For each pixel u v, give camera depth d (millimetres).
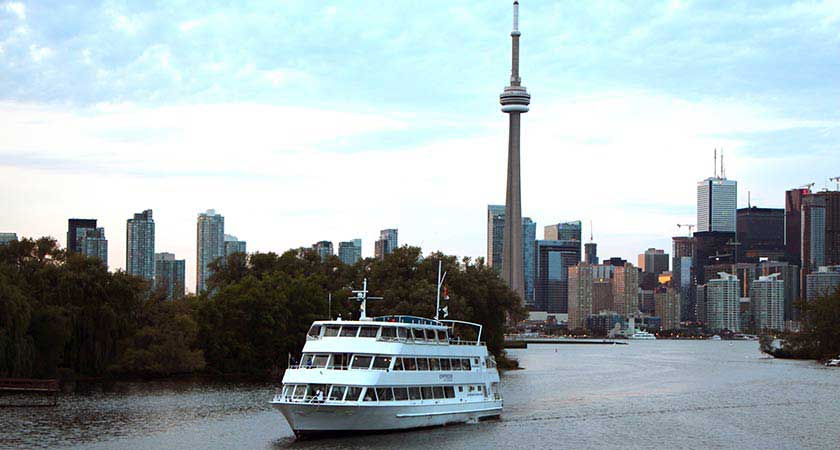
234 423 111312
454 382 108375
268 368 182000
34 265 168500
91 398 135500
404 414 99875
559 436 106062
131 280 173625
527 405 136500
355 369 97062
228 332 178750
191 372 179000
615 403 141000
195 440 99562
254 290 182125
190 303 196375
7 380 130875
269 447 94938
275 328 182125
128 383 159500
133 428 107375
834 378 198375
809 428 116188
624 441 104438
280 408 96188
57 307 156250
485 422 114000
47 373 155125
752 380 191375
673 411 131625
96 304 166375
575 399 146250
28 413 118812
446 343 108625
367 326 100562
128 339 171125
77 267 168250
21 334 141750
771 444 104375
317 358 99625
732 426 117375
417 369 102375
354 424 96875
